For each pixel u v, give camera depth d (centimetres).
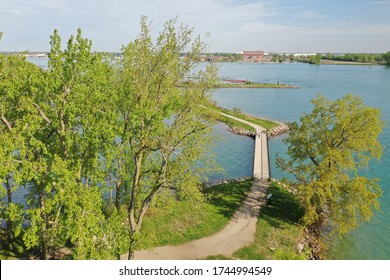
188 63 2075
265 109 9625
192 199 2484
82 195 1700
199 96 2261
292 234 3019
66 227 1823
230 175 4706
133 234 2017
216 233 2962
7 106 1978
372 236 3203
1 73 1909
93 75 1930
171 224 3052
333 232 3009
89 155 2033
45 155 2016
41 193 2075
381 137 6469
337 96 11512
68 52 1850
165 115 1930
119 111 2189
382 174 4706
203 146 2594
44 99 1942
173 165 2281
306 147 3350
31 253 2478
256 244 2822
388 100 10394
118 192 2780
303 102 10725
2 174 1612
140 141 2047
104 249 1789
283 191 3869
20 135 1720
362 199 2916
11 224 2459
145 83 1952
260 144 5962
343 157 3075
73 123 1955
